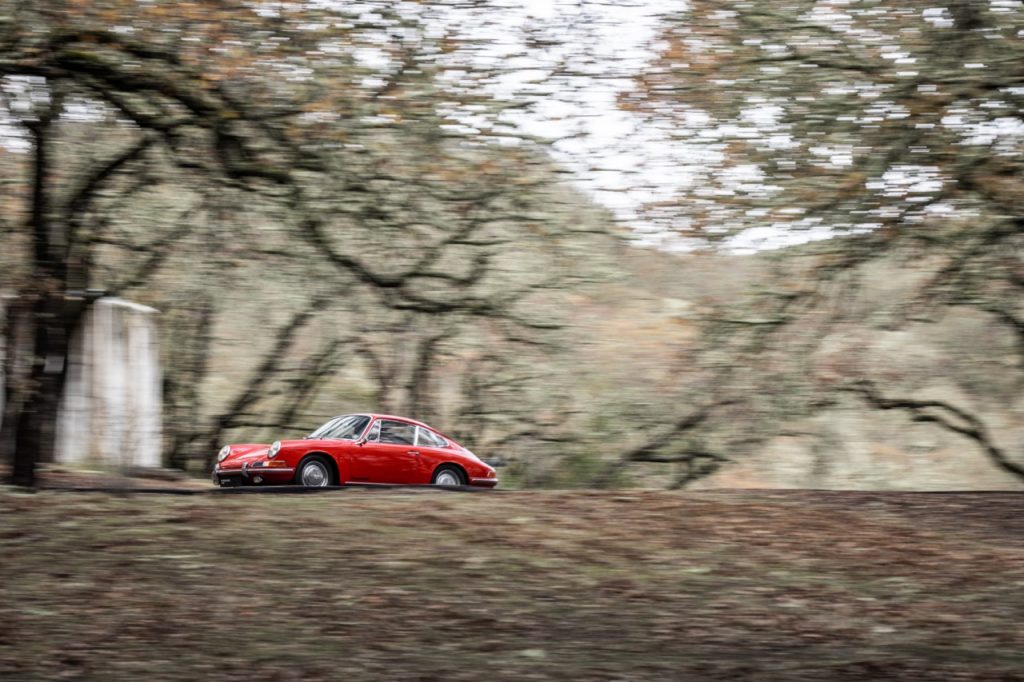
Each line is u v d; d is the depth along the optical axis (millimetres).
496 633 7660
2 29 11891
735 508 12375
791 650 7320
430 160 13742
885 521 11945
